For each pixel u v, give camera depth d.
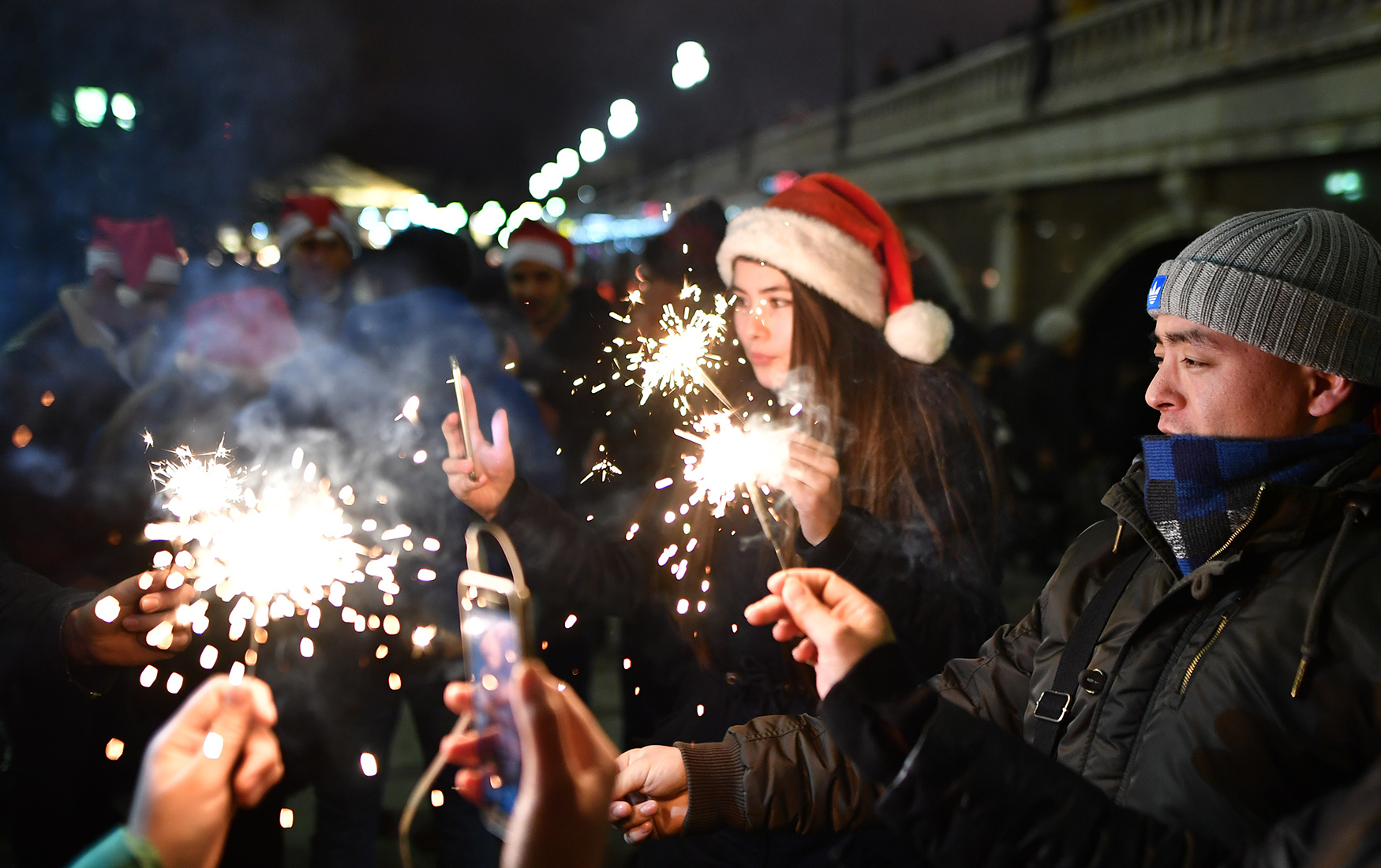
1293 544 1.12
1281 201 7.54
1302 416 1.21
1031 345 7.46
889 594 1.75
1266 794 1.05
